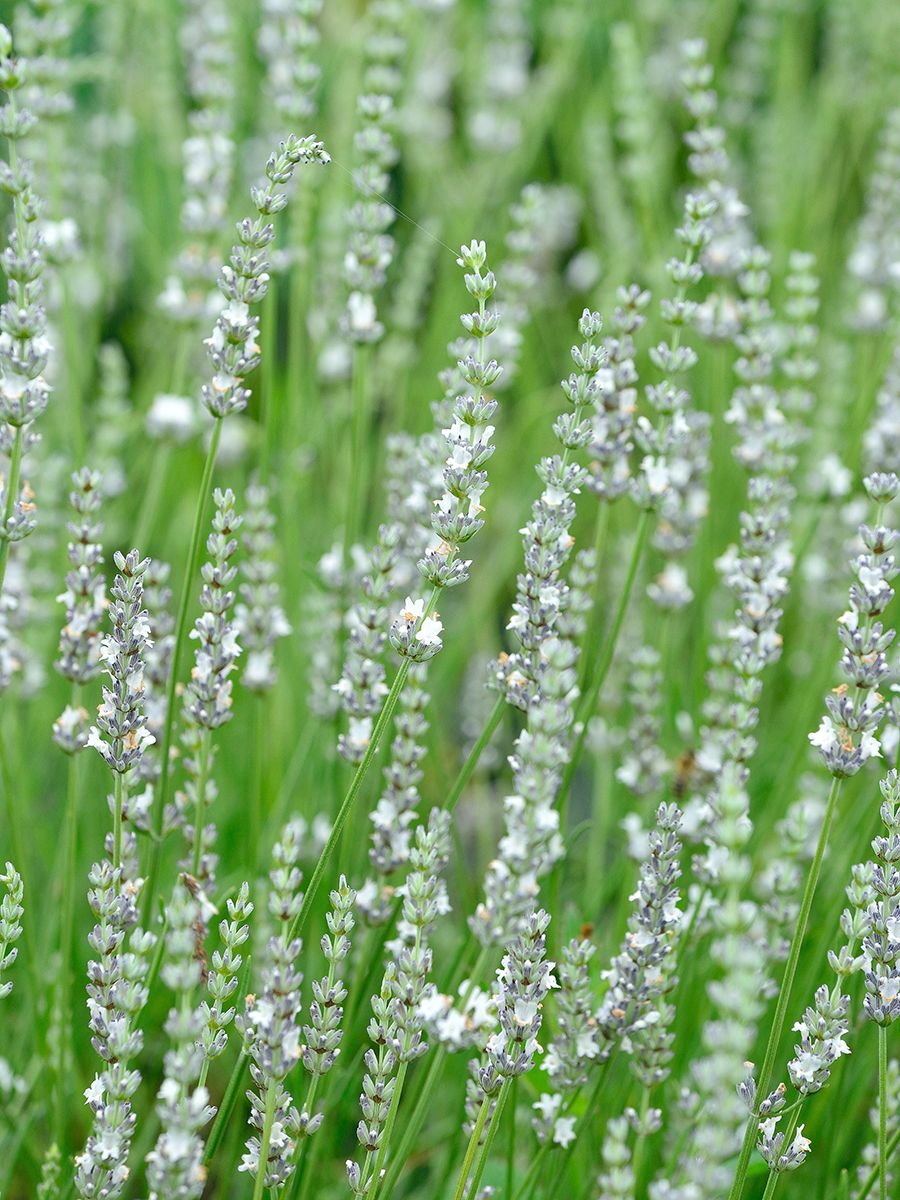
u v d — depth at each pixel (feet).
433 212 6.27
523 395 5.98
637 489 3.92
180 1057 3.42
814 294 6.05
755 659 3.87
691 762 4.13
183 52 6.03
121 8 5.56
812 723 4.42
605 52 7.13
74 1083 4.04
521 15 6.97
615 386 3.92
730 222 4.35
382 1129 3.68
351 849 4.09
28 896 3.96
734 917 3.36
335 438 4.98
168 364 5.22
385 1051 3.61
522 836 3.48
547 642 3.47
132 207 6.08
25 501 3.78
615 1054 3.82
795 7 6.64
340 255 4.86
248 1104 4.06
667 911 3.67
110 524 4.73
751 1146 3.63
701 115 4.37
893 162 4.75
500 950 3.88
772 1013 4.03
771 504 4.03
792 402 4.41
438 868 3.69
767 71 7.40
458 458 3.59
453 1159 3.98
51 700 4.52
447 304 5.72
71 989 4.06
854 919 3.61
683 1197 3.38
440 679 4.65
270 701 4.43
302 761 4.23
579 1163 3.97
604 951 4.12
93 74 4.75
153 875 3.86
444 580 3.61
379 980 4.01
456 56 6.84
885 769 4.04
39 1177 4.06
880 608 3.61
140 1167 4.04
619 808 4.52
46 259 4.30
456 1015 3.59
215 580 3.72
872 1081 4.05
